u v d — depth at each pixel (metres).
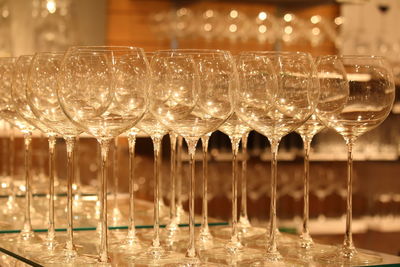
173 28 5.90
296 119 1.24
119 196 2.10
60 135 1.46
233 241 1.34
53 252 1.33
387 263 1.23
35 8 5.89
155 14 5.95
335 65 1.34
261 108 1.23
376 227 4.80
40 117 1.32
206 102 1.21
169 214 1.70
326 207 4.93
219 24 5.86
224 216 4.66
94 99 1.19
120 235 1.54
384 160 4.97
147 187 4.45
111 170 3.27
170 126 1.22
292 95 1.23
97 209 1.85
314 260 1.26
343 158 4.99
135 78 1.20
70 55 1.19
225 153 4.75
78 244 1.43
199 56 1.21
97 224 1.62
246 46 6.66
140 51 1.21
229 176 4.67
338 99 1.33
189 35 5.88
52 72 1.31
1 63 1.61
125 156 4.69
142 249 1.37
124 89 1.19
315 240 1.52
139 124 1.34
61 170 3.63
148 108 1.23
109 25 6.19
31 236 1.52
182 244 1.43
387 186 4.96
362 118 1.33
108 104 1.19
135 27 6.27
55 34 5.93
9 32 5.81
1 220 1.72
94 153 4.04
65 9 5.97
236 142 1.38
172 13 5.92
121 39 6.24
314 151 5.34
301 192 4.90
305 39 6.01
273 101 1.23
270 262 1.21
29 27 5.88
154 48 6.36
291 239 1.50
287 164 4.91
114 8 6.20
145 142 4.46
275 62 1.23
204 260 1.25
